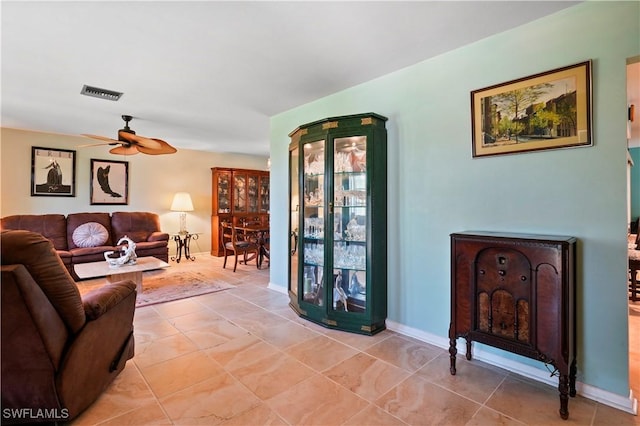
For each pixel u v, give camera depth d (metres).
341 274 2.95
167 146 4.09
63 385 1.50
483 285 2.00
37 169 5.16
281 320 3.12
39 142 5.18
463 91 2.40
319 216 3.11
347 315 2.84
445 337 2.53
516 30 2.14
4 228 4.54
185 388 1.94
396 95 2.81
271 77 2.94
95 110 3.95
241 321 3.08
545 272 1.78
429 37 2.26
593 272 1.89
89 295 1.82
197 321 3.06
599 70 1.85
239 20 2.03
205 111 4.01
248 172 7.51
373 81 2.99
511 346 1.90
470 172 2.38
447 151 2.50
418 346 2.55
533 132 2.08
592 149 1.88
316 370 2.17
